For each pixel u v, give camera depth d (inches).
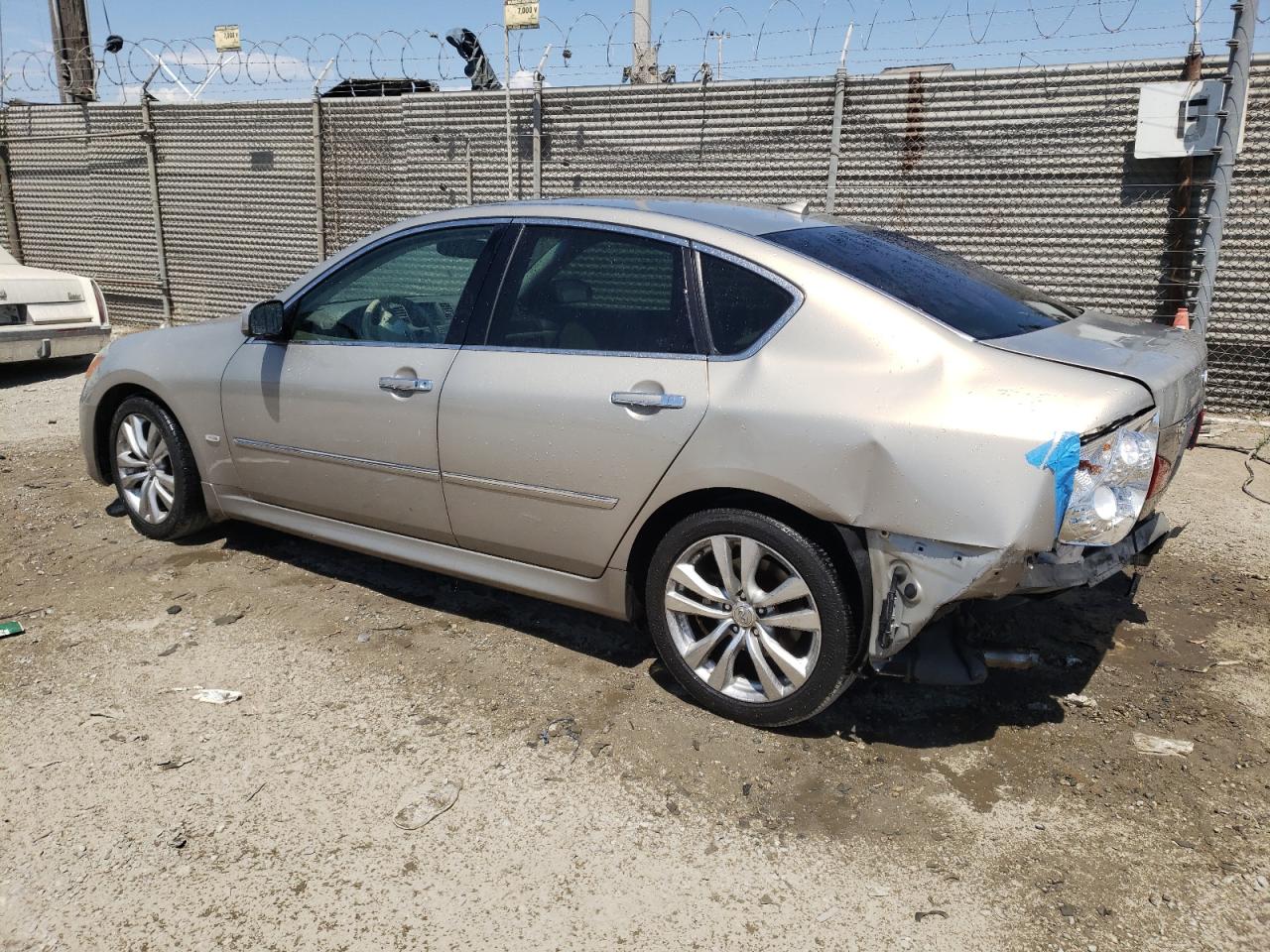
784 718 123.4
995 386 106.7
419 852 104.3
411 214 419.2
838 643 117.0
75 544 192.7
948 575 107.4
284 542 194.4
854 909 96.2
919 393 108.9
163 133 469.1
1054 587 105.7
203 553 188.4
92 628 156.2
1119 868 101.6
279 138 438.0
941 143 319.3
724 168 355.9
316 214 439.8
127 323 517.7
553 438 132.5
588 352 132.0
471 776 117.3
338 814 110.2
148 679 139.8
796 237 131.1
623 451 126.7
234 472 176.1
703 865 102.5
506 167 393.7
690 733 126.6
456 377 142.1
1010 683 138.9
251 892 98.3
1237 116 257.8
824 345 116.1
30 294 342.0
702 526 124.2
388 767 119.2
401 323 153.9
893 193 329.7
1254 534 200.8
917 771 118.5
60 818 109.2
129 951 91.0
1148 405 107.6
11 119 515.2
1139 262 299.3
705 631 132.3
